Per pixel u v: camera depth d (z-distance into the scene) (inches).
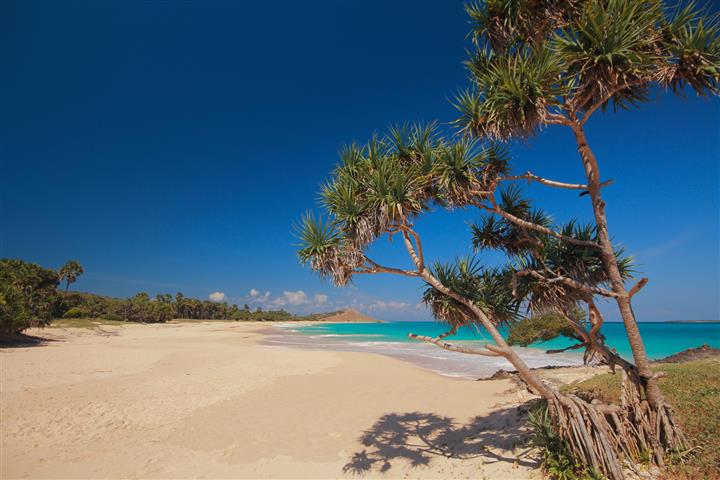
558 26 247.0
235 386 594.6
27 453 338.3
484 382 604.7
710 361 447.2
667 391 317.4
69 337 1660.9
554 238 279.1
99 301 3449.8
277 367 813.9
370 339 2261.3
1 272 1481.3
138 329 2578.7
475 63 268.1
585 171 255.1
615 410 248.2
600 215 252.7
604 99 221.0
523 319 283.1
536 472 250.2
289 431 386.6
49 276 1803.6
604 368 604.4
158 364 836.6
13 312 1232.8
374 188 246.7
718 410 266.4
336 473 292.2
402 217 230.1
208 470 305.0
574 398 246.8
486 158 270.5
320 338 2325.3
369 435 368.8
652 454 235.5
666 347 1364.4
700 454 227.6
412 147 276.7
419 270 264.5
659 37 228.7
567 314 278.1
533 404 401.1
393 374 750.5
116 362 856.3
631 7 214.2
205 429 396.2
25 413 440.5
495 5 249.3
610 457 220.1
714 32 215.0
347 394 533.3
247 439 368.2
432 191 259.4
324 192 269.4
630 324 248.5
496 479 251.6
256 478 289.9
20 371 701.9
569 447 237.6
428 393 530.0
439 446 330.6
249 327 3917.3
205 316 5531.5
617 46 203.5
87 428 400.2
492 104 226.8
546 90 216.2
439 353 1316.4
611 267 250.5
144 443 361.7
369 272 269.9
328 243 255.8
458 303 277.3
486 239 303.7
